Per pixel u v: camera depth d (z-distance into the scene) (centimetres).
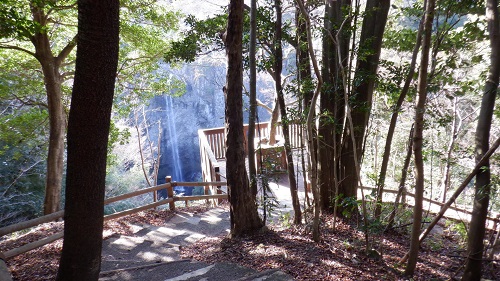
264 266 420
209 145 1114
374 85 588
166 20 1008
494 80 412
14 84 987
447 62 546
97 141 224
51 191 946
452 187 941
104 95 219
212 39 648
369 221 485
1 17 638
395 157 970
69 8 832
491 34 419
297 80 520
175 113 2406
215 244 528
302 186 904
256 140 1117
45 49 888
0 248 503
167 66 2086
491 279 466
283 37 557
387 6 531
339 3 551
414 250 411
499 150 768
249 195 521
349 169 598
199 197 755
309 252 463
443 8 518
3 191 1151
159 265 448
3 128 962
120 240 577
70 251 234
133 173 1680
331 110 577
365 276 402
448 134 926
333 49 557
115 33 214
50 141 940
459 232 606
